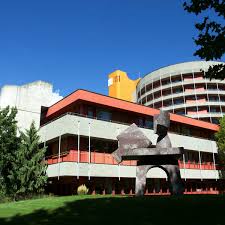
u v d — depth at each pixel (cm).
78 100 3491
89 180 3438
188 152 4906
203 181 5150
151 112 4269
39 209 1477
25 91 3769
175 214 1255
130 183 3894
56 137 3384
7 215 1319
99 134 3419
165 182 4344
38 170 3012
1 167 2844
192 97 7638
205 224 1077
